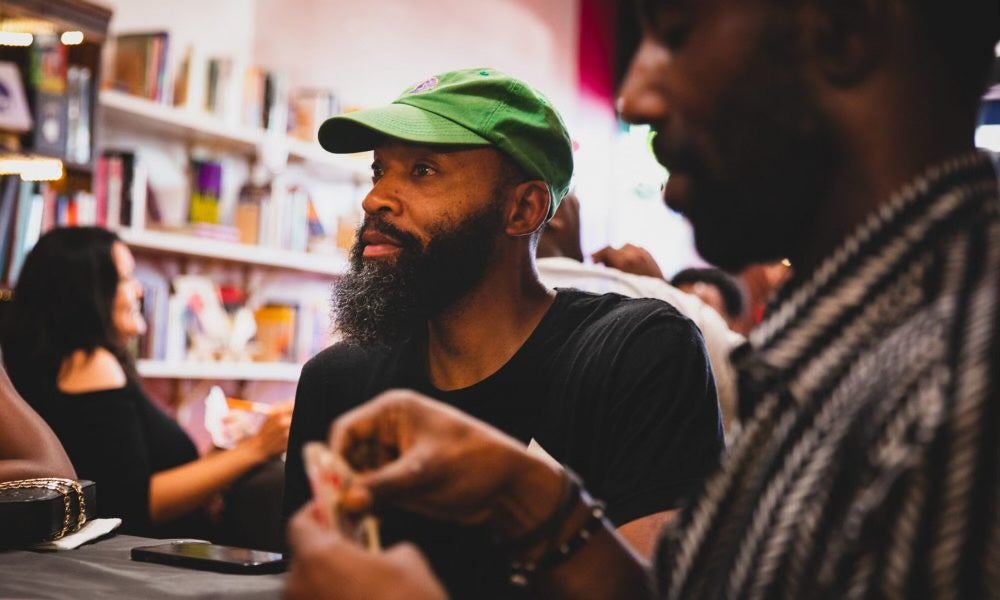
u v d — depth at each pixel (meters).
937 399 0.46
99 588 1.21
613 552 0.84
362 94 6.35
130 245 4.59
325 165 5.75
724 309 3.58
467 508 0.79
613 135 7.52
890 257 0.54
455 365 1.37
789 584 0.50
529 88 1.37
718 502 0.60
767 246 0.60
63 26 4.09
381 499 0.71
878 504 0.46
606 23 7.53
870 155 0.55
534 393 1.33
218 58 5.02
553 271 2.33
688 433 1.26
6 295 3.88
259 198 5.25
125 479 2.54
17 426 1.60
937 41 0.54
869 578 0.46
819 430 0.53
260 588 1.23
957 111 0.56
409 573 0.53
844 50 0.55
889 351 0.51
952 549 0.44
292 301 5.90
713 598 0.57
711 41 0.58
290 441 1.49
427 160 1.33
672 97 0.60
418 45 6.68
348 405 1.45
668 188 0.61
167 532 2.69
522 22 7.32
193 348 4.87
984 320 0.47
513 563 0.85
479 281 1.34
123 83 4.64
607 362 1.31
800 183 0.57
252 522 2.54
